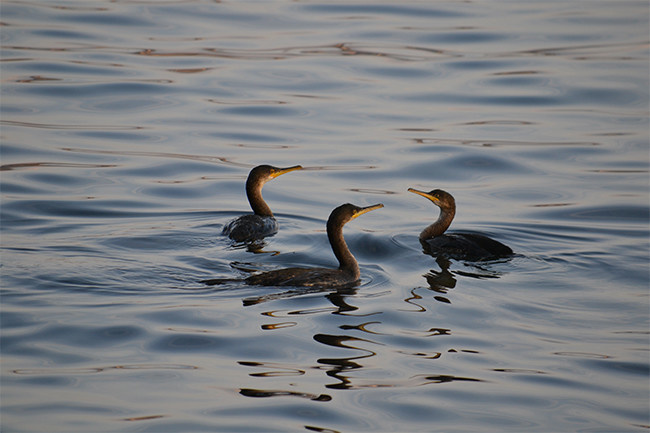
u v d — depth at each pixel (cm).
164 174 4153
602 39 6300
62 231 3316
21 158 4244
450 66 5822
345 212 2831
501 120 4950
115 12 6812
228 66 5784
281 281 2703
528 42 6250
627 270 2958
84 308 2508
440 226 3284
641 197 3884
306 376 2152
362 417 1972
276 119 4953
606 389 2144
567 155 4438
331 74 5700
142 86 5353
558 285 2816
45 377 2108
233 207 3759
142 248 3116
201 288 2692
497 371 2217
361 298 2656
